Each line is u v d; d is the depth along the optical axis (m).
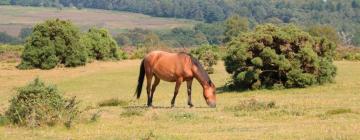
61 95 19.03
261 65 33.50
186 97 31.03
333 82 35.25
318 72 34.09
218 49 63.16
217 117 19.38
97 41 62.84
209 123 17.91
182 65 23.02
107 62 62.06
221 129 16.41
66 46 55.91
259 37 34.16
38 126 17.39
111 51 64.69
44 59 54.66
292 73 33.41
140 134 15.49
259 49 34.16
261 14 192.38
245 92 33.47
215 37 149.88
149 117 19.70
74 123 17.80
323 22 175.50
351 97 25.92
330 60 36.44
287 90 32.88
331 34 91.69
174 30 161.88
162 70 23.39
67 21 56.81
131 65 57.97
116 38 155.12
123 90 39.03
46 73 51.97
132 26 194.12
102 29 64.75
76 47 56.44
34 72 52.69
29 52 54.66
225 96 31.55
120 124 18.02
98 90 39.59
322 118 18.33
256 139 14.26
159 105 25.34
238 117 19.31
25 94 18.30
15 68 56.00
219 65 53.97
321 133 14.76
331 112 19.39
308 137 14.21
